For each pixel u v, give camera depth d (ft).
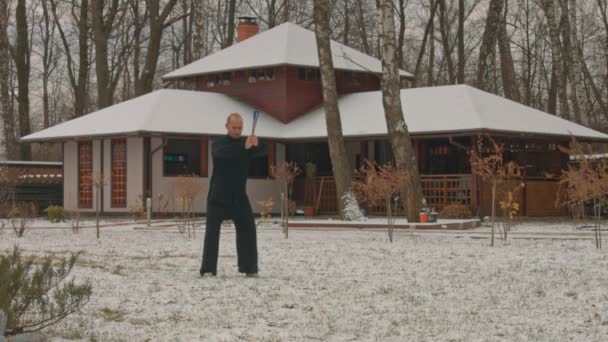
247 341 22.09
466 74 179.83
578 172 53.47
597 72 159.22
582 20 156.35
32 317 24.61
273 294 29.99
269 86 109.19
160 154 98.63
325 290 31.09
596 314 25.75
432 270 37.29
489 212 89.10
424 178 93.56
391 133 73.56
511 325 24.34
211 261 35.06
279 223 77.36
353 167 107.45
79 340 22.18
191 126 98.63
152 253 47.03
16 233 63.16
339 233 64.44
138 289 31.24
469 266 38.75
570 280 33.42
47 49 177.58
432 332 23.34
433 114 94.68
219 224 35.12
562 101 111.75
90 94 198.49
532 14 167.02
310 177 103.35
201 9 123.95
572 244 51.47
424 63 185.57
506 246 50.24
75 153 104.42
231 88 112.78
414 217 71.67
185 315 25.94
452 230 66.54
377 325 24.31
